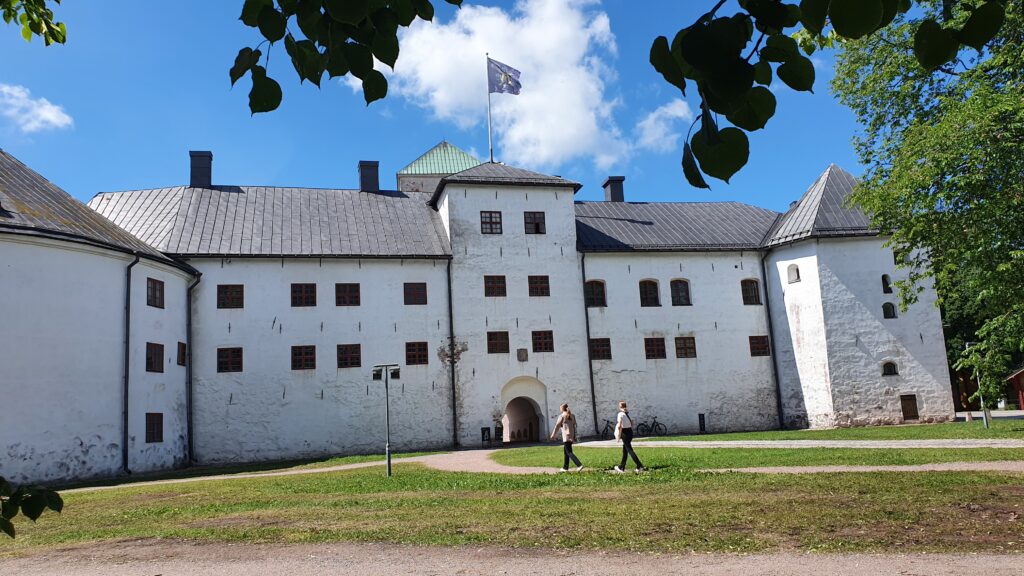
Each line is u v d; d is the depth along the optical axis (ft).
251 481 61.46
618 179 137.59
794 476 44.29
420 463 73.10
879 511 30.35
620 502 36.37
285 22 7.56
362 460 82.74
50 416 73.41
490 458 75.10
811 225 111.96
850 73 75.25
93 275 79.77
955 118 58.95
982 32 6.12
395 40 7.52
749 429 113.80
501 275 109.91
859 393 107.24
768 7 5.92
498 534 28.25
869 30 5.43
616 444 87.92
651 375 112.37
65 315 76.13
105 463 78.02
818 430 98.73
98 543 30.35
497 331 107.96
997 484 37.14
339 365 101.35
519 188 113.70
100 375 78.89
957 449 57.31
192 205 108.47
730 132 6.20
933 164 61.05
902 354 108.68
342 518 34.73
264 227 106.73
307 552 26.35
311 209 113.80
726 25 5.57
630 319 113.39
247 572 23.47
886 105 74.28
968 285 68.49
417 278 106.73
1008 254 59.77
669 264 116.98
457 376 104.83
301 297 101.86
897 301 109.91
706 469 51.90
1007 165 57.16
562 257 112.98
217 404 95.91
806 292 112.27
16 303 72.23
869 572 20.72
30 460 71.10
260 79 7.69
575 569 22.16
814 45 14.79
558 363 109.19
